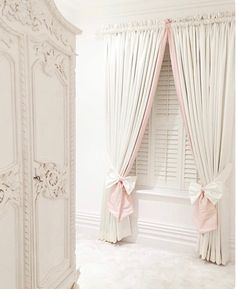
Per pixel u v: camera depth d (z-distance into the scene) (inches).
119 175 120.3
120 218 119.9
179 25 108.3
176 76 109.8
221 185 104.3
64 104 69.2
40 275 62.2
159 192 119.7
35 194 59.1
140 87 115.3
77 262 108.1
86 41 127.9
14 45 51.4
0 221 50.8
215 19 103.1
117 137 120.6
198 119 107.2
